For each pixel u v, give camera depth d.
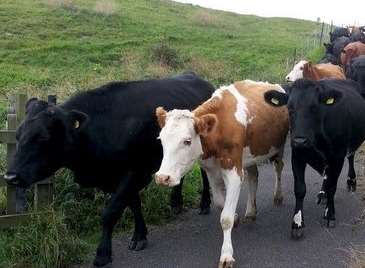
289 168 5.44
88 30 14.68
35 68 10.91
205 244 3.66
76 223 3.79
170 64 11.43
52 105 3.24
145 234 3.62
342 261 3.31
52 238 3.27
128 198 3.42
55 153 3.16
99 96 3.45
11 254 3.25
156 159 3.57
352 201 4.40
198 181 4.72
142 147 3.46
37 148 3.08
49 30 14.25
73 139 3.21
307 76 6.73
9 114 3.56
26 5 16.56
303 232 3.69
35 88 8.60
